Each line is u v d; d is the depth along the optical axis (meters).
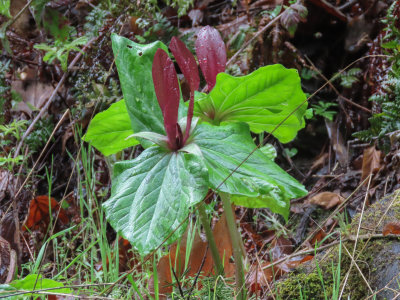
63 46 1.22
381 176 1.19
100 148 1.00
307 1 1.31
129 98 0.92
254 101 0.93
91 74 1.26
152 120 0.92
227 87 0.90
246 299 0.93
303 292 0.95
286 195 0.90
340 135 1.31
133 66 0.93
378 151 1.21
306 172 1.32
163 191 0.87
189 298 0.93
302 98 0.92
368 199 1.18
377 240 0.94
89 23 1.30
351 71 1.29
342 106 1.31
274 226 1.19
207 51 0.94
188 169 0.86
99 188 1.30
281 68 0.89
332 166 1.29
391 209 0.98
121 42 0.94
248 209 1.25
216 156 0.89
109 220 0.86
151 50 0.94
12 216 1.17
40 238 1.24
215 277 0.95
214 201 1.17
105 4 1.29
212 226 1.19
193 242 1.00
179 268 0.99
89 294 0.97
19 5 0.93
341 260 0.95
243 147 0.90
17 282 0.93
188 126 0.89
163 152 0.89
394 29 1.16
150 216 0.86
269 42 1.33
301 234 1.20
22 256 1.21
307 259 1.04
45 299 0.96
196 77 0.89
